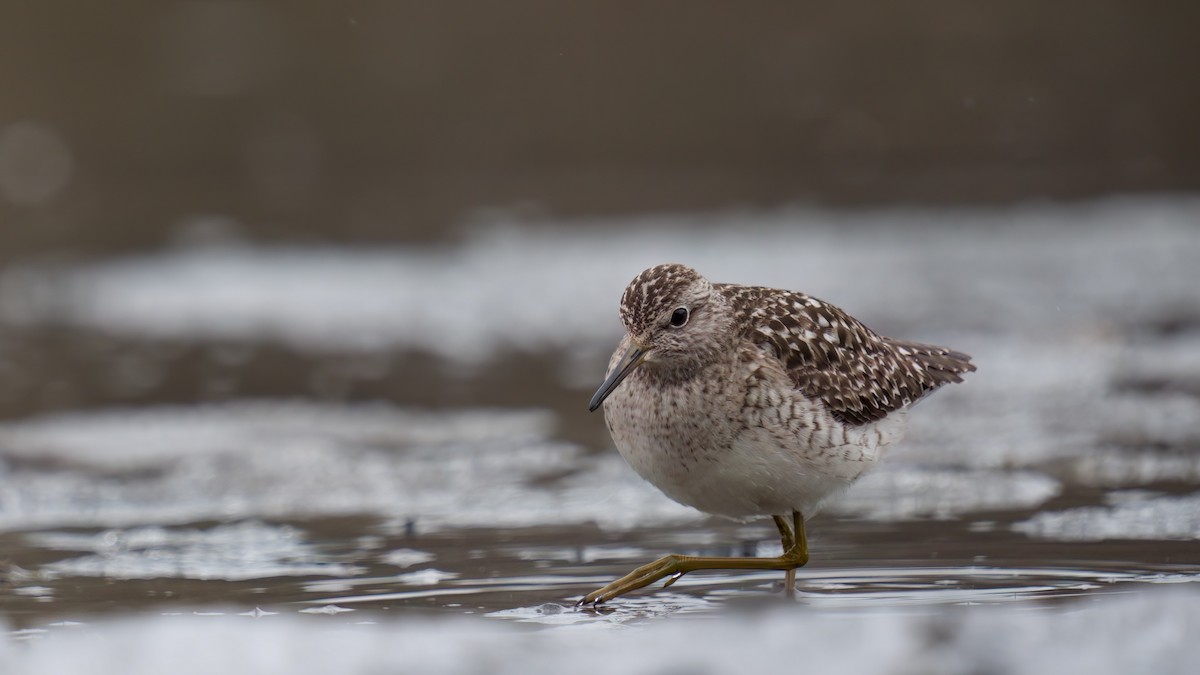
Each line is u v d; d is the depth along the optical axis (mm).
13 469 11508
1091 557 8219
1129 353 14438
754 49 23984
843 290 17812
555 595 7824
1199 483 9922
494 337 17094
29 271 20094
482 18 24156
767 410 8148
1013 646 6375
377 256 20453
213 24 24391
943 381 9453
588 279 19141
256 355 16312
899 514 9531
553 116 23766
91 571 8477
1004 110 23594
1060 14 24359
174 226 21469
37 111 23672
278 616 7285
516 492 10484
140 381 15039
